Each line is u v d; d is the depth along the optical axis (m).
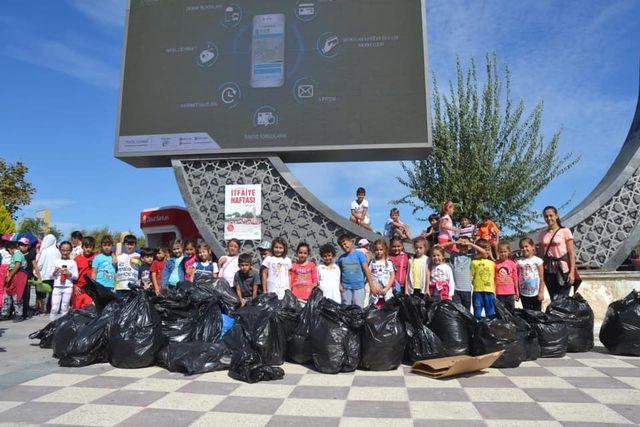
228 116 10.26
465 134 14.18
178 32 10.74
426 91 9.88
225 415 3.46
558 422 3.28
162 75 10.60
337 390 4.18
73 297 8.22
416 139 9.74
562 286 6.84
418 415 3.46
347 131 9.93
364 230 9.68
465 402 3.79
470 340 5.37
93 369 4.95
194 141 10.24
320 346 4.88
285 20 10.51
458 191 13.73
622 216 9.36
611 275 8.93
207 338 5.54
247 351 4.84
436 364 4.72
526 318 5.95
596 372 4.91
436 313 5.53
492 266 6.86
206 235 10.00
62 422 3.29
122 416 3.43
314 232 9.90
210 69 10.50
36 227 28.03
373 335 4.96
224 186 10.23
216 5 10.75
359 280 6.46
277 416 3.44
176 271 7.95
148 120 10.45
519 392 4.09
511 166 13.82
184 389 4.18
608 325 6.05
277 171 10.09
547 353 5.71
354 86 10.08
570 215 9.55
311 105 10.11
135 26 10.89
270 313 5.35
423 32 10.12
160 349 5.13
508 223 13.74
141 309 5.24
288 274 6.73
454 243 7.58
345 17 10.37
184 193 10.15
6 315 9.62
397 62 10.08
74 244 10.00
